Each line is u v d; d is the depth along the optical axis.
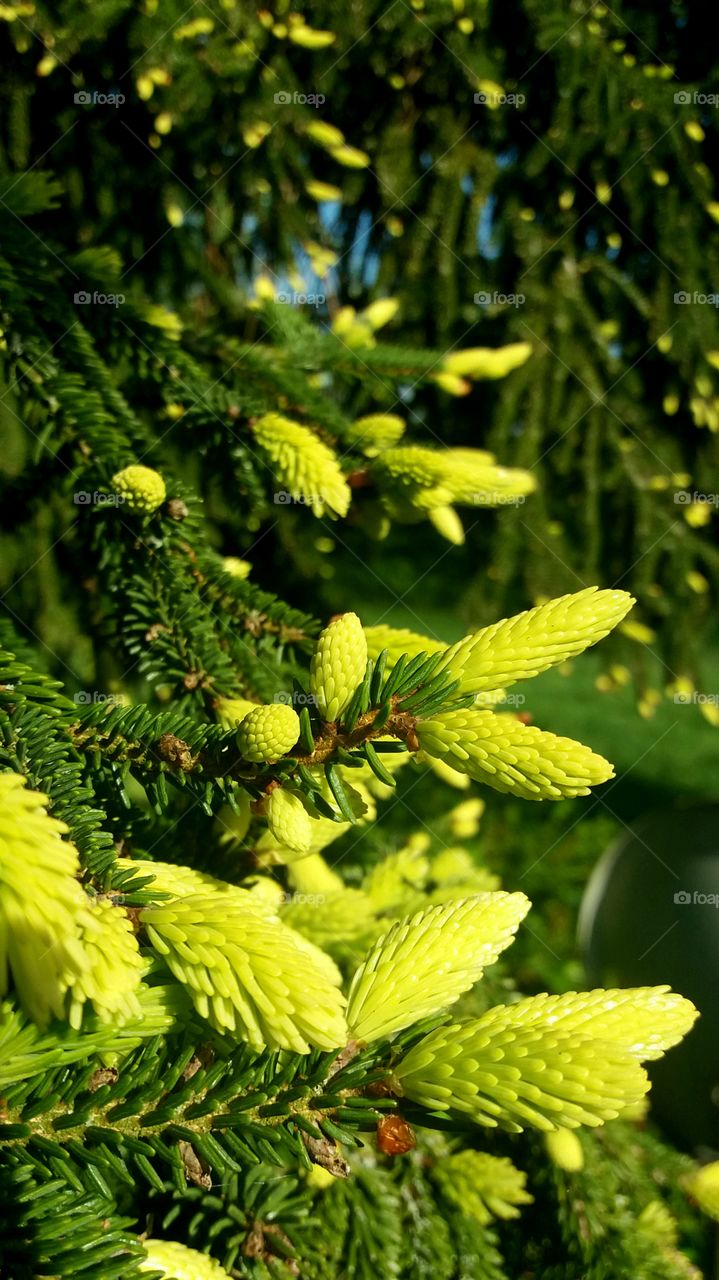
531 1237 0.41
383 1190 0.35
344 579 1.05
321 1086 0.22
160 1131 0.22
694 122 0.74
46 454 0.39
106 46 0.57
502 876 1.01
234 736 0.25
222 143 0.66
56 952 0.19
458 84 0.71
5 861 0.19
